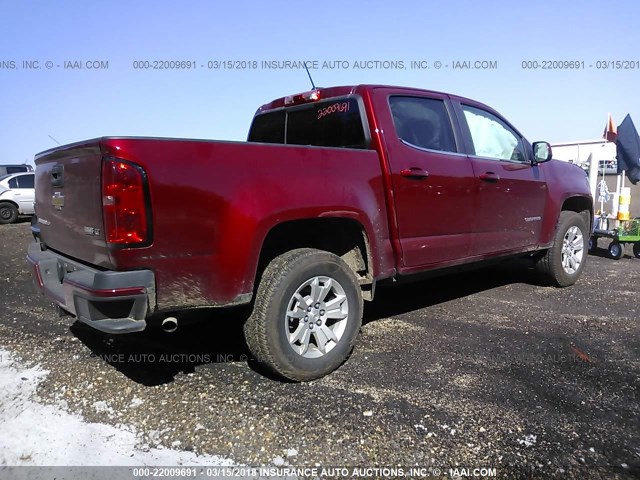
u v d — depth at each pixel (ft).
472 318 15.02
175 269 8.93
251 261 9.71
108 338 13.28
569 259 18.97
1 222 49.34
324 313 10.91
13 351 12.37
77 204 9.57
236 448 8.32
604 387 10.40
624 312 15.67
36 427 8.94
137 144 8.54
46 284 10.87
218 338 13.30
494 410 9.45
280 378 10.66
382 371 11.19
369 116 12.46
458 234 14.07
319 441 8.48
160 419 9.20
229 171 9.46
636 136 29.89
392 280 13.15
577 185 19.12
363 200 11.56
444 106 14.39
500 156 15.99
